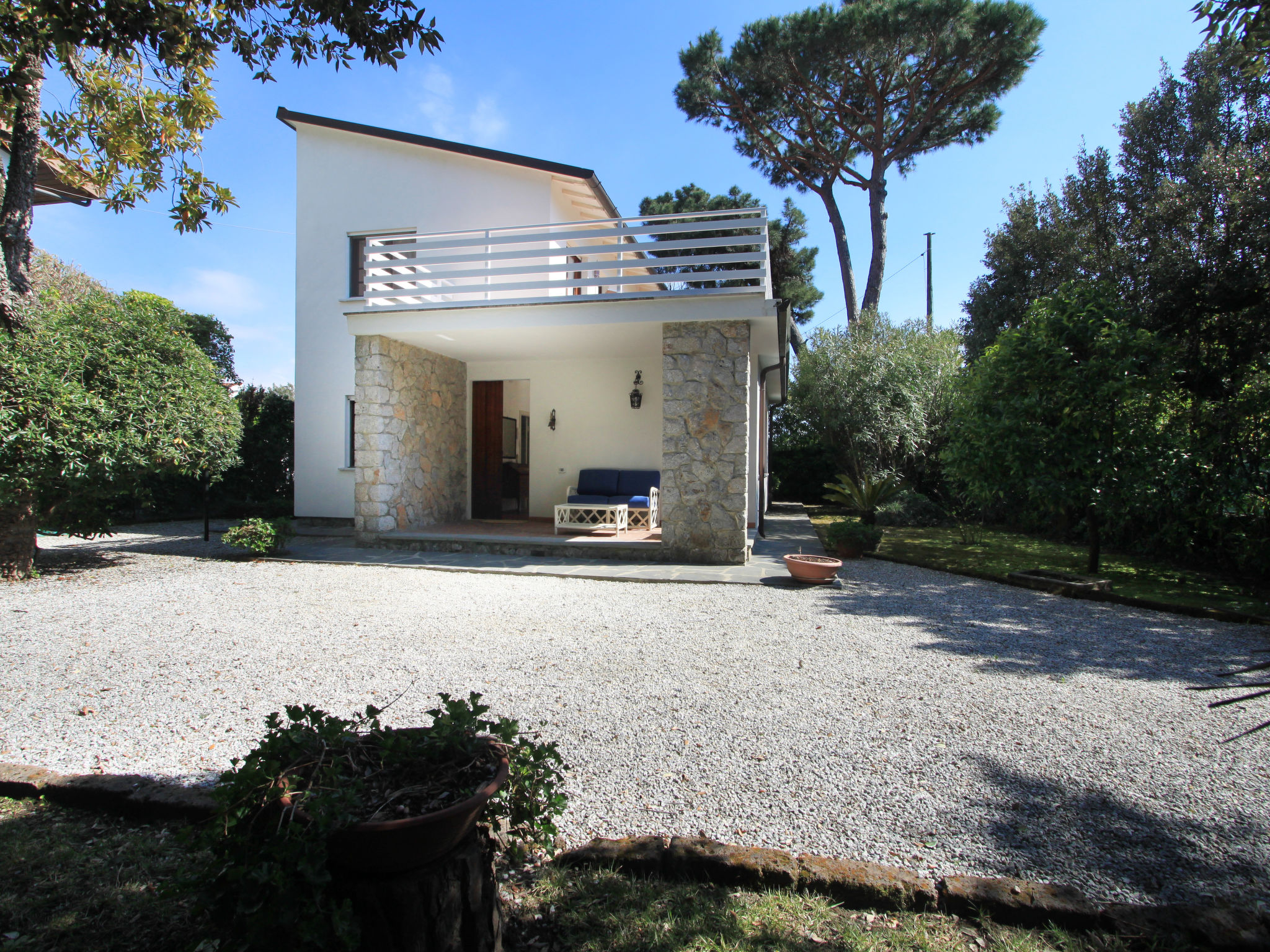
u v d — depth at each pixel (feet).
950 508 47.55
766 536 38.40
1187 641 16.67
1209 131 31.60
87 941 6.11
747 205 79.82
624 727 10.93
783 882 6.88
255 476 48.19
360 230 38.06
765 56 54.75
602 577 23.88
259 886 4.87
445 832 4.97
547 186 35.86
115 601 20.17
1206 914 6.27
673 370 26.89
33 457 20.47
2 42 14.78
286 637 16.24
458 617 18.42
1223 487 23.95
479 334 29.78
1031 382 25.77
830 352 55.16
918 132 57.36
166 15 13.47
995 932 6.28
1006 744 10.41
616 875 7.08
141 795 8.11
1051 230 40.88
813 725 11.09
